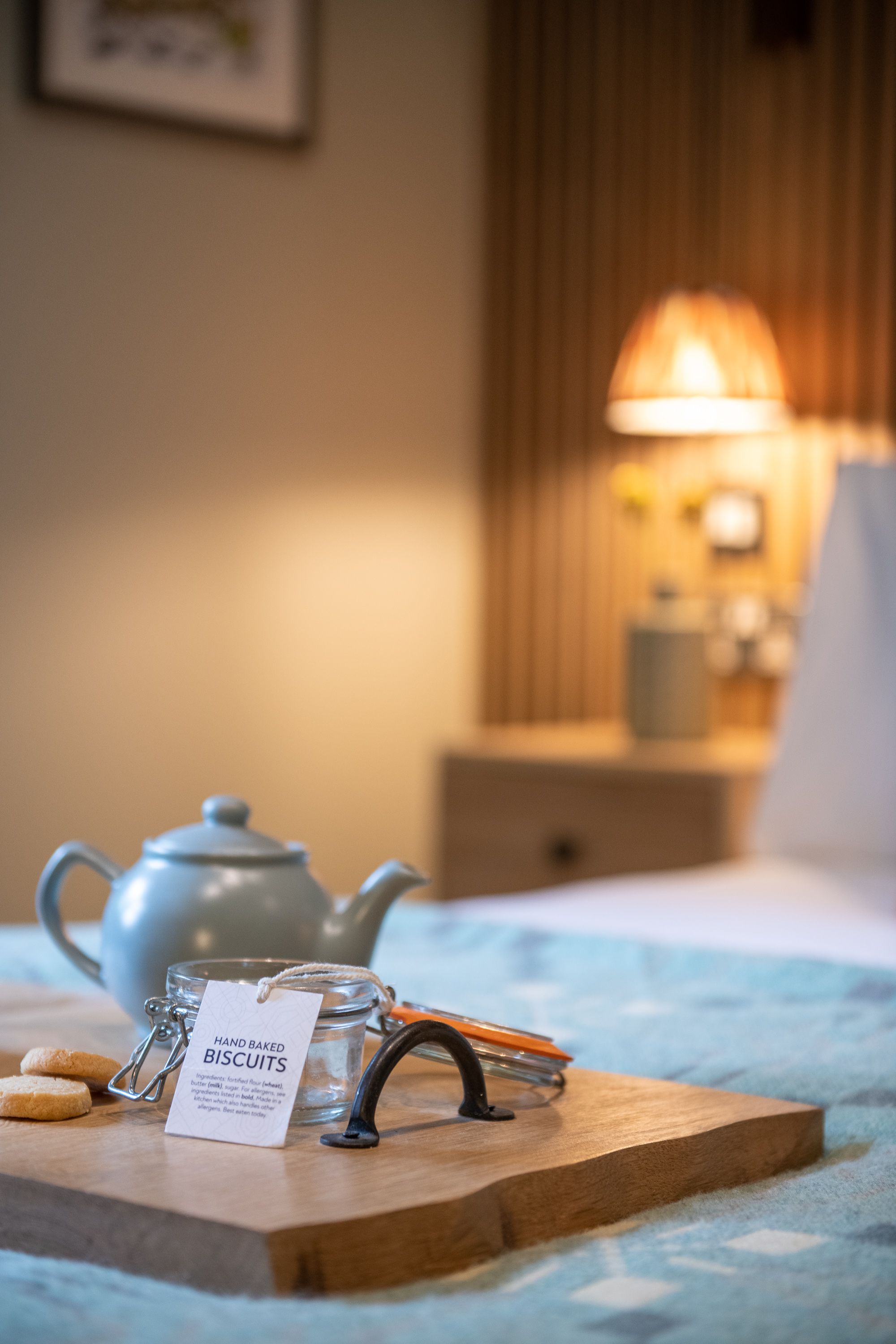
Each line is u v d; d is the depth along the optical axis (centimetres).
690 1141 76
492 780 279
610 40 312
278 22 304
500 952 152
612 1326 57
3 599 279
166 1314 56
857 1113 93
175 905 89
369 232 321
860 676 234
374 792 325
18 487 280
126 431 292
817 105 287
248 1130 71
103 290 289
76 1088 77
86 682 288
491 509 331
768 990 133
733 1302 59
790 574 294
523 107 324
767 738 293
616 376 282
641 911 184
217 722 304
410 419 327
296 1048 73
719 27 298
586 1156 70
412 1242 61
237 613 306
